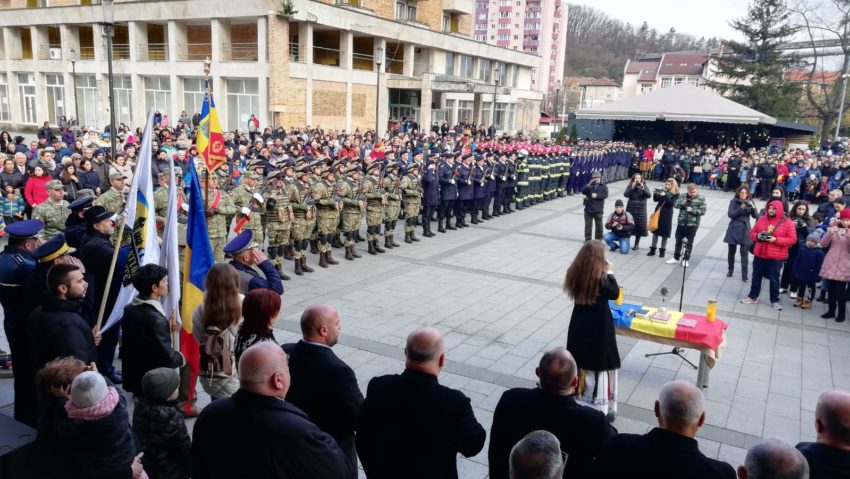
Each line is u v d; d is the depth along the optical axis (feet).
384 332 29.14
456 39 148.15
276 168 41.68
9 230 19.76
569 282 20.04
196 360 19.49
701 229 61.52
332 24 110.01
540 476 9.12
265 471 10.14
